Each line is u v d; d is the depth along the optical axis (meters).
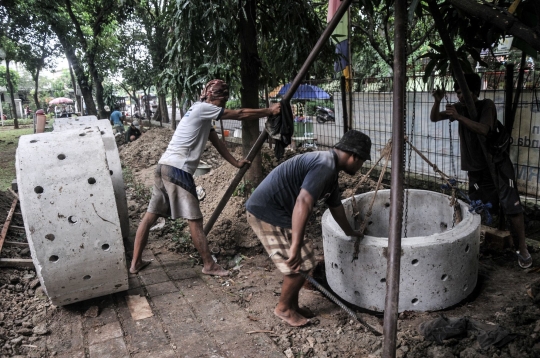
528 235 4.72
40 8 16.00
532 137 5.14
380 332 3.02
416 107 6.56
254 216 3.16
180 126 4.02
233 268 4.27
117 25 19.16
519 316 3.04
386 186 6.12
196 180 6.84
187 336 3.09
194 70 4.81
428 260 3.15
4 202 6.25
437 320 2.96
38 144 3.33
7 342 3.02
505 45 6.49
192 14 4.48
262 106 8.95
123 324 3.28
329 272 3.63
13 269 4.18
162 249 4.79
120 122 18.41
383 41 12.38
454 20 3.77
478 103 3.87
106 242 3.27
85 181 3.26
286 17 5.04
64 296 3.33
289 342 2.99
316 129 8.62
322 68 5.61
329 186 2.92
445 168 6.34
